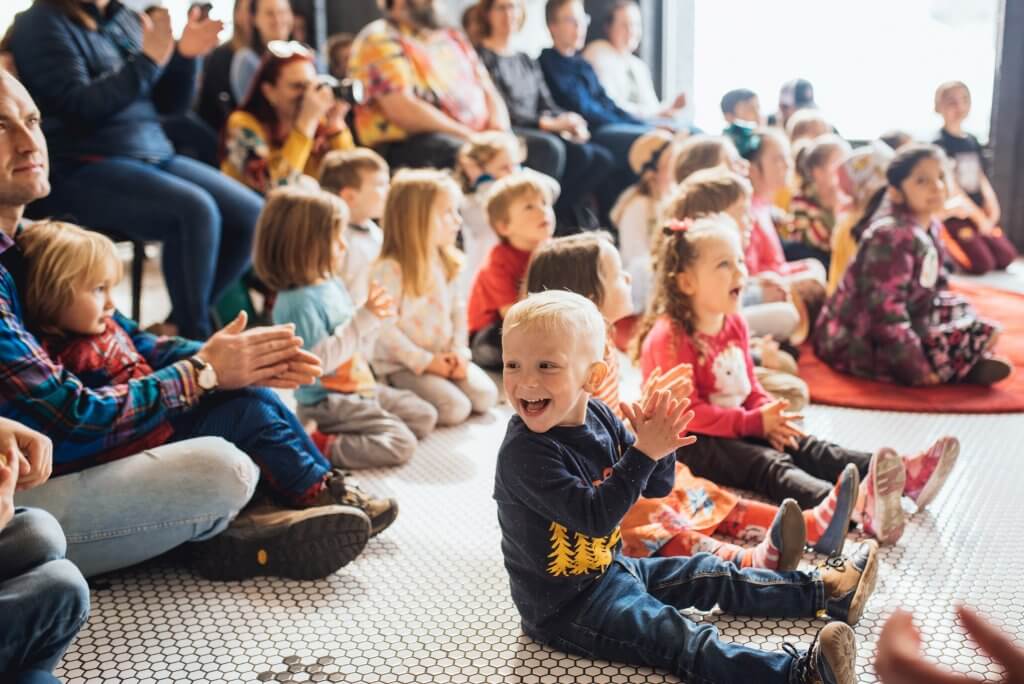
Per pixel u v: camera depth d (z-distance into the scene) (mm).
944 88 4184
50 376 1424
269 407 1674
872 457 1722
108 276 1566
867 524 1687
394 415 2207
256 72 3049
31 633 1120
